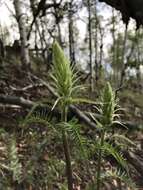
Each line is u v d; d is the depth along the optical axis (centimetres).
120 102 98
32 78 83
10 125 51
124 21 51
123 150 49
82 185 42
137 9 48
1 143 43
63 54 22
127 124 62
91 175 44
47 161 42
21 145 45
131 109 95
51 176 39
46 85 66
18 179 34
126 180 28
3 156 39
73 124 23
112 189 43
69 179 25
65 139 24
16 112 55
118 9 51
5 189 35
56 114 40
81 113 53
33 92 69
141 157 55
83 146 25
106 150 26
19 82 77
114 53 226
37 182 39
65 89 22
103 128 25
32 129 48
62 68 22
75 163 39
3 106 56
